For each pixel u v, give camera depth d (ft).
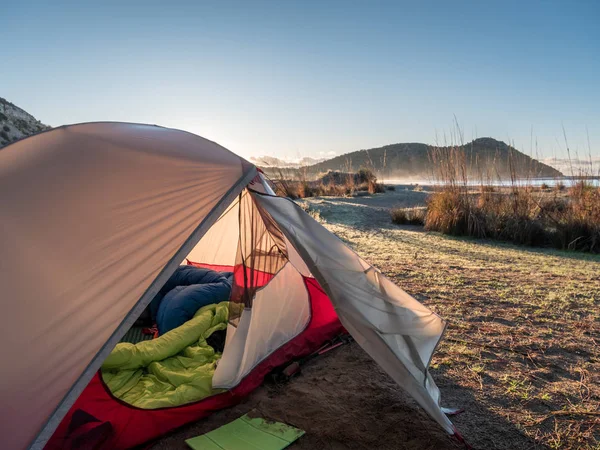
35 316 7.37
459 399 10.57
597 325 15.17
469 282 20.21
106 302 7.50
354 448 8.75
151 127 13.61
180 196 9.48
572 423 9.65
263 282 11.89
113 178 9.93
